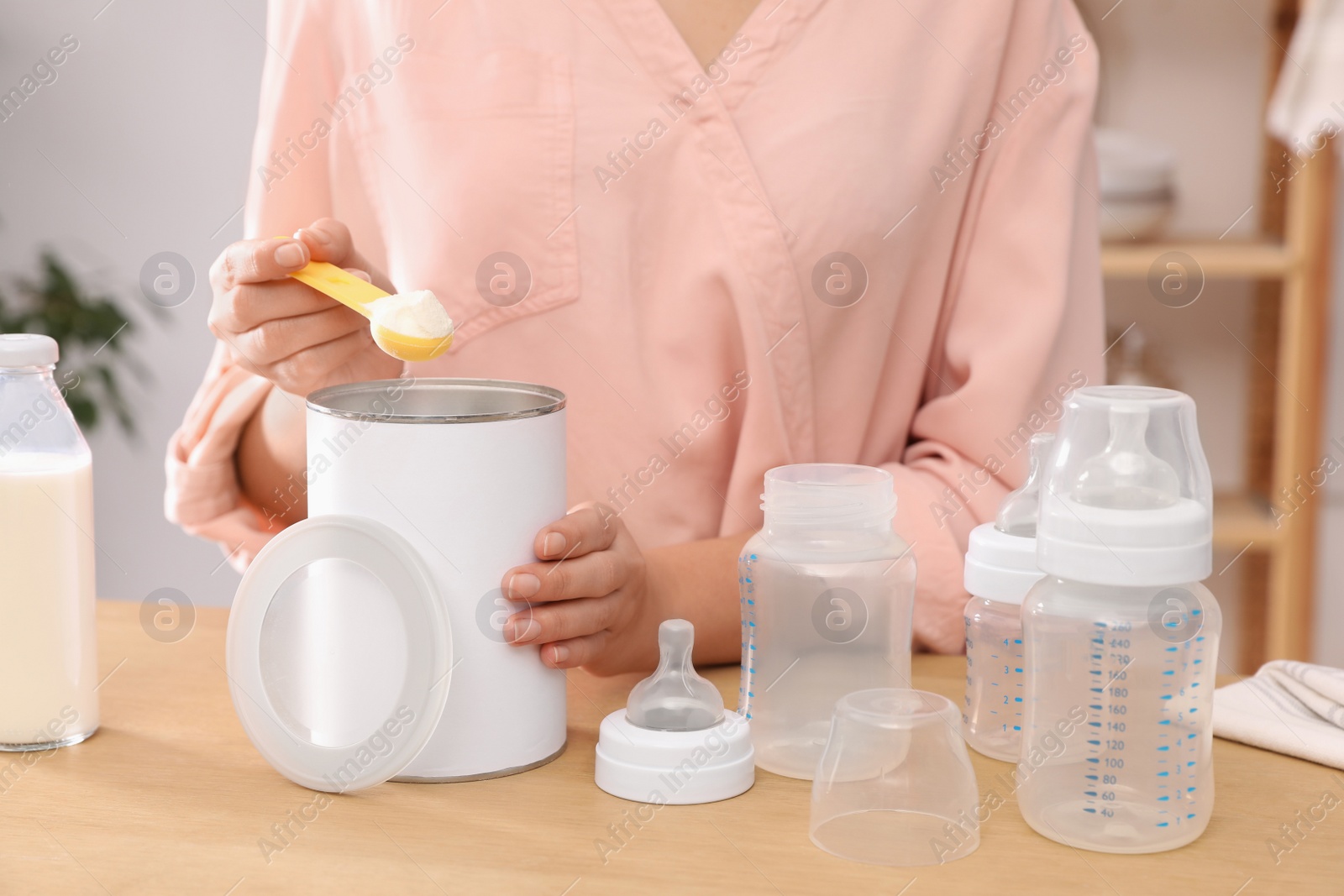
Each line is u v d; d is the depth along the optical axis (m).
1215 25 2.03
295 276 0.75
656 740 0.67
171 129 2.11
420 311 0.70
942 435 1.02
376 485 0.66
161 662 0.89
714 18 0.98
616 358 1.01
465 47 1.00
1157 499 0.59
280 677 0.69
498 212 0.99
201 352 2.19
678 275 1.00
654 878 0.58
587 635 0.74
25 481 0.71
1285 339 2.01
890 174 0.98
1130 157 2.00
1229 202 2.09
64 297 2.10
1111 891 0.57
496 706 0.69
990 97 1.01
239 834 0.63
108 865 0.59
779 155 0.97
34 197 2.15
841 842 0.61
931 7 0.99
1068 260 1.01
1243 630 2.13
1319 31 1.90
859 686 0.73
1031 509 0.74
